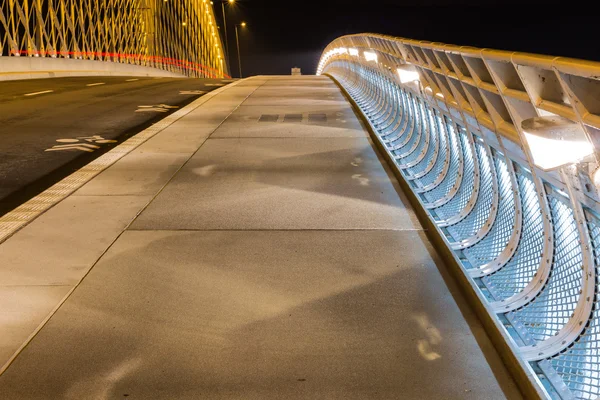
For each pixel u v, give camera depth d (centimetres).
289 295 476
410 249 567
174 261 546
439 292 477
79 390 360
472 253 559
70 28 4844
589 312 363
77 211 695
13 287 494
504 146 504
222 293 480
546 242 438
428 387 357
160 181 826
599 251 357
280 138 1129
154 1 7600
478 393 351
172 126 1297
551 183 407
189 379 369
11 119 1456
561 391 357
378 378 367
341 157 956
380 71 1376
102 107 1712
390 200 723
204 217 666
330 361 386
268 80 2889
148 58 7019
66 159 998
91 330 426
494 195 564
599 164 319
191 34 9775
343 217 660
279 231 620
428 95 847
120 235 614
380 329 423
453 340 407
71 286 496
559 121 330
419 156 921
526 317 435
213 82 2872
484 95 505
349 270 522
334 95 1956
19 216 679
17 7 3875
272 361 386
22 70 3164
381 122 1287
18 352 400
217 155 984
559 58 313
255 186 792
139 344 408
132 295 479
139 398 352
